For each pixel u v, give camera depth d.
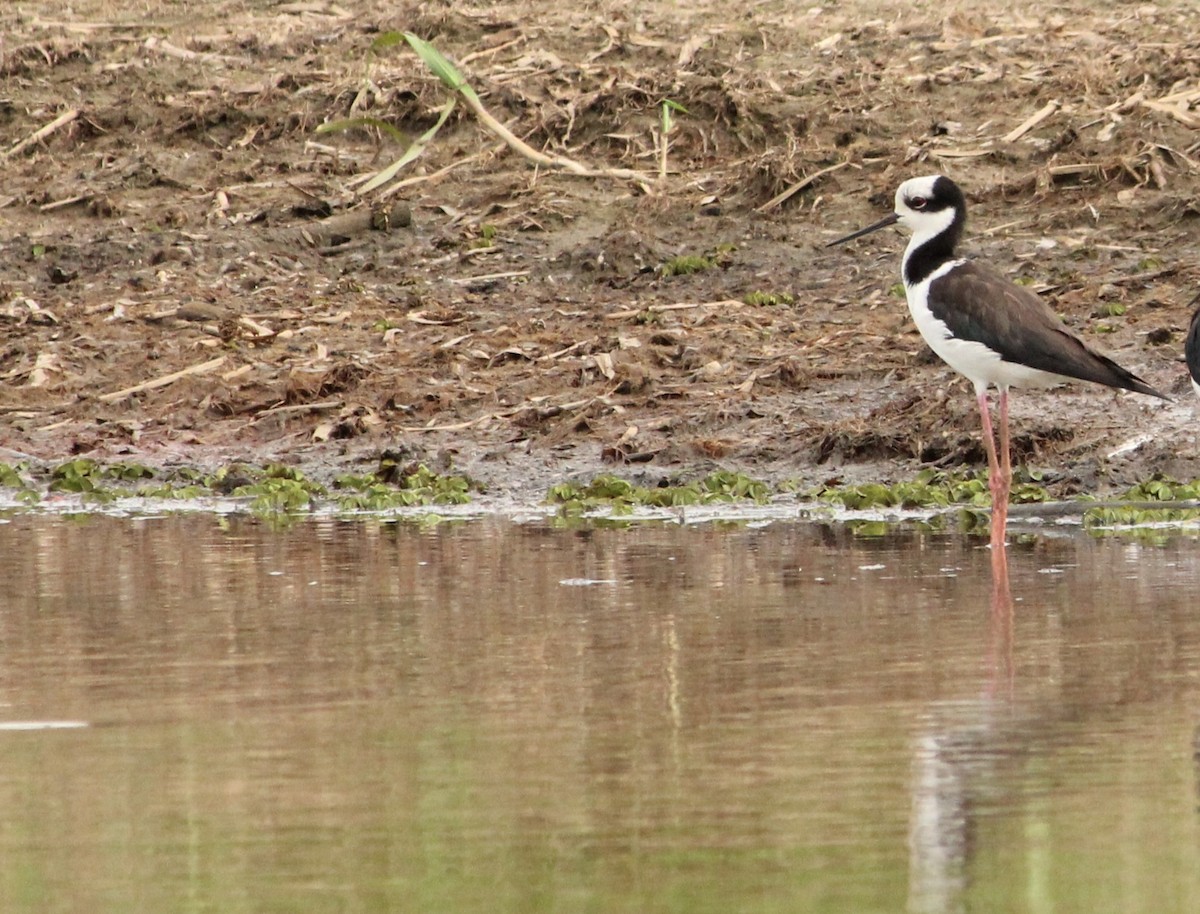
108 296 18.84
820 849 6.42
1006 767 7.26
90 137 22.33
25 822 6.79
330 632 9.83
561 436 15.48
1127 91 20.92
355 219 20.16
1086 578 10.98
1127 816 6.70
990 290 13.10
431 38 23.55
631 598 10.59
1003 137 20.36
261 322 18.16
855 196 19.75
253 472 15.09
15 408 16.66
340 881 6.18
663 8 23.97
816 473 14.64
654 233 19.42
